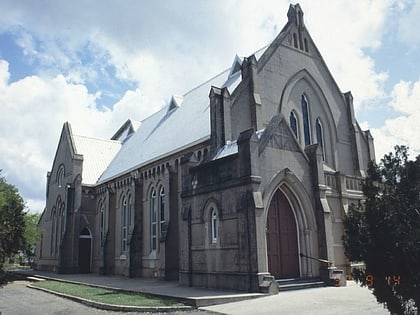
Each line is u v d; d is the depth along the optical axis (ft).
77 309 56.90
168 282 87.81
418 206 28.55
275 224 71.97
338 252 85.15
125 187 123.34
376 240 29.27
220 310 50.14
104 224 134.10
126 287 77.41
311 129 99.76
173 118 125.70
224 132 81.00
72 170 143.74
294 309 47.65
